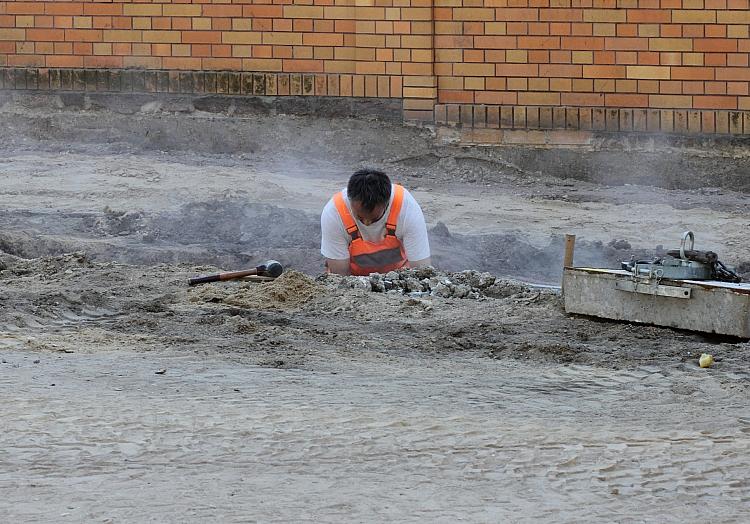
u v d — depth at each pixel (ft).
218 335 80.33
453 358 76.02
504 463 54.75
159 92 172.04
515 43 160.56
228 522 47.16
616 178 158.61
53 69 174.19
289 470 53.42
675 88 156.46
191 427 59.11
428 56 163.12
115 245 120.67
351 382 68.95
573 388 68.64
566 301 85.20
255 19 168.45
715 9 154.40
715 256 80.84
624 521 48.37
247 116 169.89
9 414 60.44
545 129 160.45
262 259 118.21
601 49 157.89
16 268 101.24
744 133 155.33
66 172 152.35
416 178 159.02
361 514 48.24
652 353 75.92
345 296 90.89
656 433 59.57
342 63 166.91
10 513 47.93
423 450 56.29
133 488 50.88
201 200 136.98
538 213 139.85
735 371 72.23
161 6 170.81
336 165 162.91
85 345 76.84
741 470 54.39
